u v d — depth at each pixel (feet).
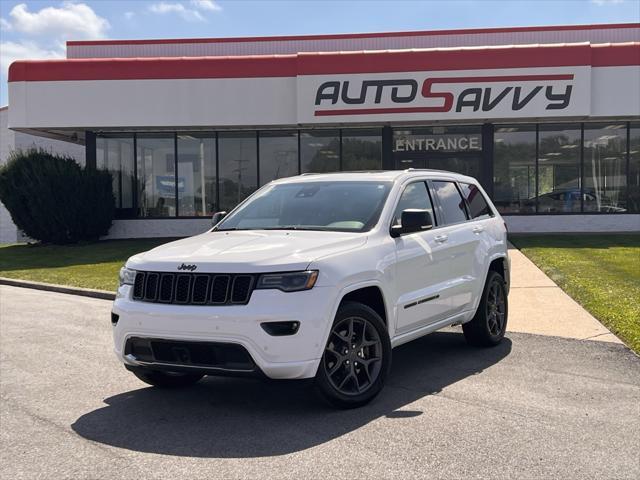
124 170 70.69
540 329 26.84
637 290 32.27
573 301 31.96
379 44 73.87
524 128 66.90
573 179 66.64
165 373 19.16
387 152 67.67
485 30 72.64
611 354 22.65
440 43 73.15
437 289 20.68
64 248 65.57
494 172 67.36
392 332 18.71
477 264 23.07
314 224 19.61
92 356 24.47
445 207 22.72
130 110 65.21
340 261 16.87
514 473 13.10
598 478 12.86
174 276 16.42
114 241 69.36
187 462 14.05
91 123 65.46
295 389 19.52
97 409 18.01
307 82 63.41
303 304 15.74
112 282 44.24
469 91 62.34
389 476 13.03
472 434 15.26
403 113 62.95
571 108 61.67
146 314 16.39
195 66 64.64
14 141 95.91
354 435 15.35
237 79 64.54
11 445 15.31
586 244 53.36
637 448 14.33
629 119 64.69
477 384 19.43
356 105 63.31
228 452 14.56
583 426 15.72
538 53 61.62
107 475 13.44
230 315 15.47
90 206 66.85
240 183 69.56
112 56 76.38
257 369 15.49
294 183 22.27
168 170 70.33
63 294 42.73
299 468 13.52
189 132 69.72
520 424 15.89
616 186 66.49
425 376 20.47
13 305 38.04
